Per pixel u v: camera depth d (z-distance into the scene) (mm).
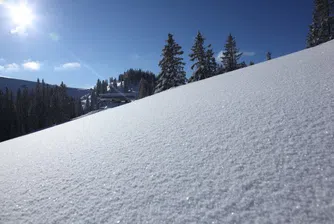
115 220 1217
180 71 24812
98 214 1303
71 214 1359
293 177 1255
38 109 55406
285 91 3143
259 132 2004
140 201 1353
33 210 1511
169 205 1258
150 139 2590
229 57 33594
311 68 4215
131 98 96188
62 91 75625
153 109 4840
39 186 1906
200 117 3049
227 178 1402
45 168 2387
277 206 1071
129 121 4105
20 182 2123
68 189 1716
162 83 24984
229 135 2125
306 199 1071
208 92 5098
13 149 4242
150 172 1721
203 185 1384
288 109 2402
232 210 1113
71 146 3186
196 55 26828
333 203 1009
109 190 1565
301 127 1870
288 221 967
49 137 4672
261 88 3811
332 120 1836
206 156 1790
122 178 1714
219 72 33500
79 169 2102
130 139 2791
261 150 1661
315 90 2764
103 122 4902
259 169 1417
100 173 1896
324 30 25344
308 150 1494
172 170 1675
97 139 3238
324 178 1185
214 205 1181
